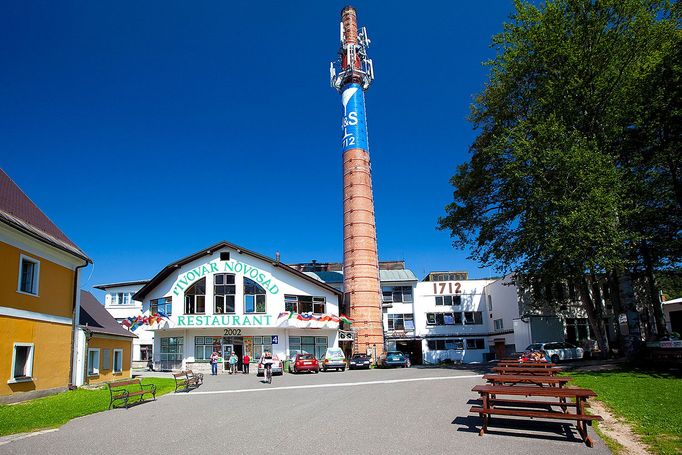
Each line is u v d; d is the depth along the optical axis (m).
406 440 9.37
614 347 44.09
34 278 19.30
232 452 8.78
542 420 11.16
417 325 51.59
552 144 23.05
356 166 47.19
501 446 8.75
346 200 46.88
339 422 11.52
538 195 22.52
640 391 15.05
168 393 20.55
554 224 22.25
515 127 24.73
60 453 9.07
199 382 25.23
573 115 24.47
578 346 36.59
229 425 11.66
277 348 39.06
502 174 27.09
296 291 40.69
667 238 27.11
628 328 24.69
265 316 38.62
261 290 39.94
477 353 51.25
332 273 55.06
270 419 12.34
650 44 24.39
